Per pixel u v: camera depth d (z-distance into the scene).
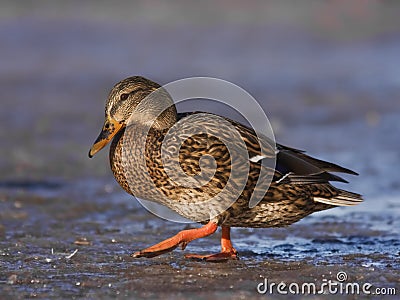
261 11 34.25
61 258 9.23
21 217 11.44
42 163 15.09
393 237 10.37
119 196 12.94
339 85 22.86
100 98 20.73
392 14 33.97
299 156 9.23
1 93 21.00
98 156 15.81
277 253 9.56
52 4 31.67
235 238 10.35
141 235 10.55
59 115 18.94
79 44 27.47
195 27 31.12
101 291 7.84
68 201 12.51
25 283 8.15
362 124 18.53
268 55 27.03
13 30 28.41
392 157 15.48
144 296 7.65
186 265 8.90
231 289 7.86
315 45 29.14
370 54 27.78
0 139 16.78
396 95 21.64
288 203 9.10
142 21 31.31
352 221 11.27
